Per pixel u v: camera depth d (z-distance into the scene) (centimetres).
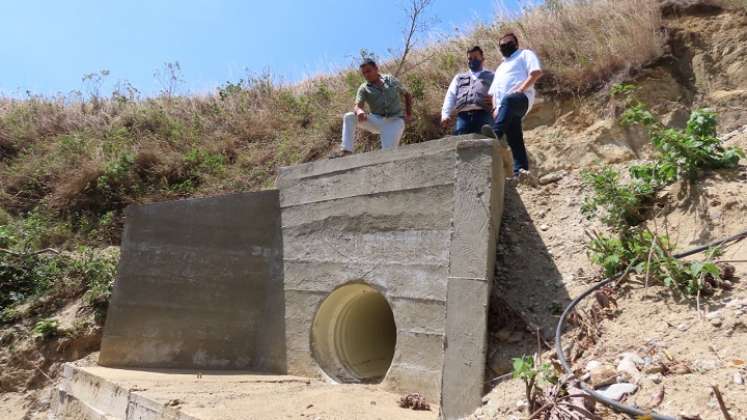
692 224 490
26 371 729
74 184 1100
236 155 1140
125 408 494
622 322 413
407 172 544
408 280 519
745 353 336
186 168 1122
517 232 554
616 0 927
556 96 820
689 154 525
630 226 521
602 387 353
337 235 593
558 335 411
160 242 688
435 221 512
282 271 638
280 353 617
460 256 468
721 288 404
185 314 664
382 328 693
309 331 596
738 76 739
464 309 452
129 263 690
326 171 618
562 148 756
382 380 571
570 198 591
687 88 762
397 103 681
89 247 973
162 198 1054
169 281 676
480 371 427
